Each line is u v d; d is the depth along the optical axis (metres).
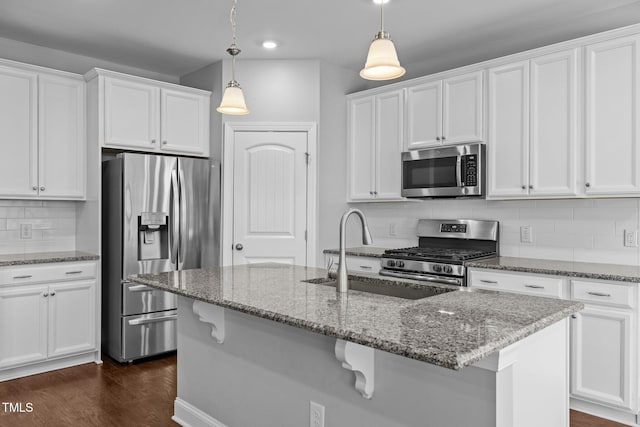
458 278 3.24
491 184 3.35
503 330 1.35
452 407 1.48
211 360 2.43
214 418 2.41
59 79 3.61
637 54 2.69
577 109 2.94
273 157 4.14
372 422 1.71
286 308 1.63
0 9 3.10
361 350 1.64
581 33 3.25
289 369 2.02
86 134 3.75
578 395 2.71
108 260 3.70
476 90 3.42
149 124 3.85
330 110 4.24
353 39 3.64
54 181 3.59
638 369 2.51
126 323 3.54
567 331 1.78
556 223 3.33
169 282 2.18
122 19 3.26
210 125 4.27
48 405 2.80
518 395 1.44
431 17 3.21
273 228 4.14
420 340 1.25
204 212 3.99
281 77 4.13
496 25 3.36
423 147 3.75
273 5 3.04
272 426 2.10
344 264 1.95
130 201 3.56
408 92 3.85
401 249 3.86
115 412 2.71
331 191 4.25
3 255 3.54
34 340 3.28
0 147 3.33
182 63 4.23
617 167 2.78
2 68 3.33
